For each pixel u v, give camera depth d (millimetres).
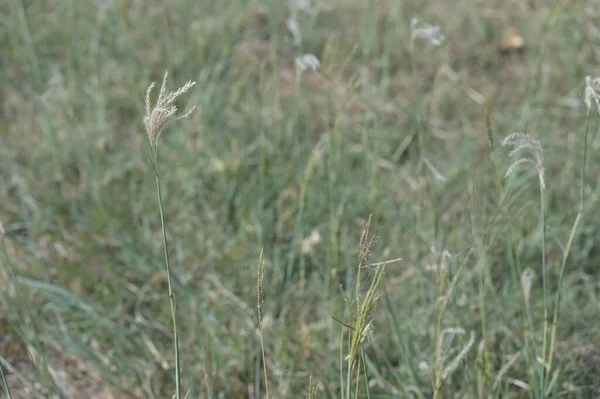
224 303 3506
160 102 2094
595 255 3795
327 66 3248
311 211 3895
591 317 3434
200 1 5391
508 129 4441
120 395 3123
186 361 3262
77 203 4047
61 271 3674
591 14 4977
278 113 4375
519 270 3012
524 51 5160
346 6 5438
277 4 5379
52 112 4547
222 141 4289
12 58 4949
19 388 3137
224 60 4605
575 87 4727
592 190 4070
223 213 3996
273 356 3238
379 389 3133
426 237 3646
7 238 3818
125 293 3572
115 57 4953
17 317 3301
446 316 3221
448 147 4438
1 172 4215
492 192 3971
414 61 3557
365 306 2137
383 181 4152
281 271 3695
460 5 5449
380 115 4211
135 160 4258
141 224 3965
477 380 2904
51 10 5367
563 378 3096
